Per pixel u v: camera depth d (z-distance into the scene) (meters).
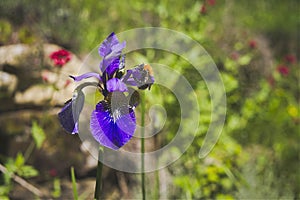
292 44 9.97
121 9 7.82
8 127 5.60
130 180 5.78
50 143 5.68
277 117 6.87
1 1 6.95
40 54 5.66
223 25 8.74
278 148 6.69
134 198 5.61
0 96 5.48
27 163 5.67
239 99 6.99
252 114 6.72
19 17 6.95
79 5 7.84
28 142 5.65
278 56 9.55
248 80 7.49
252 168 6.38
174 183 5.21
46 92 5.55
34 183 5.63
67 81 5.20
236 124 6.14
